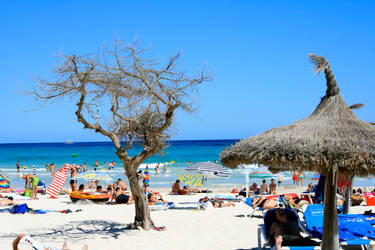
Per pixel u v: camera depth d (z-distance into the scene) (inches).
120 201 633.6
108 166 1883.6
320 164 183.0
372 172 180.4
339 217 289.6
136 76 350.3
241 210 526.3
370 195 599.5
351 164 178.7
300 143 190.7
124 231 378.0
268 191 823.7
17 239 206.7
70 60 328.2
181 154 2942.9
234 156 207.5
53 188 743.1
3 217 473.4
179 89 359.6
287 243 246.7
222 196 641.0
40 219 458.3
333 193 208.4
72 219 457.1
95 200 637.9
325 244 209.9
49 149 4202.8
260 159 193.2
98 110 359.9
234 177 1381.6
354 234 260.5
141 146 420.5
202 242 331.3
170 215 483.2
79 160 2518.5
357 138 190.4
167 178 1407.5
